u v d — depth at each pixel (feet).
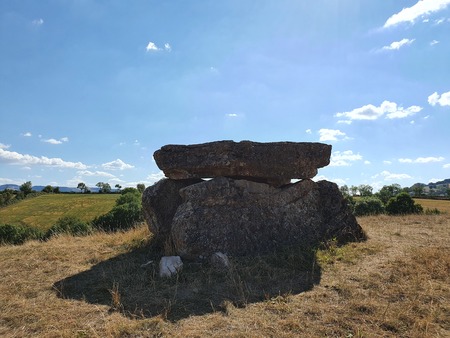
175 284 18.37
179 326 13.74
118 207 58.95
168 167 26.94
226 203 24.84
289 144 27.14
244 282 18.31
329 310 14.71
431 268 19.38
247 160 25.46
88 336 12.96
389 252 23.52
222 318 14.25
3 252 26.43
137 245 27.45
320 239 26.17
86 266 22.59
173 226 23.71
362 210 75.10
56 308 15.74
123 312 15.07
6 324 14.26
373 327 13.24
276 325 13.57
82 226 56.70
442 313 14.29
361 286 17.43
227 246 23.15
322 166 28.91
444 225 36.50
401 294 16.21
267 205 26.05
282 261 21.33
